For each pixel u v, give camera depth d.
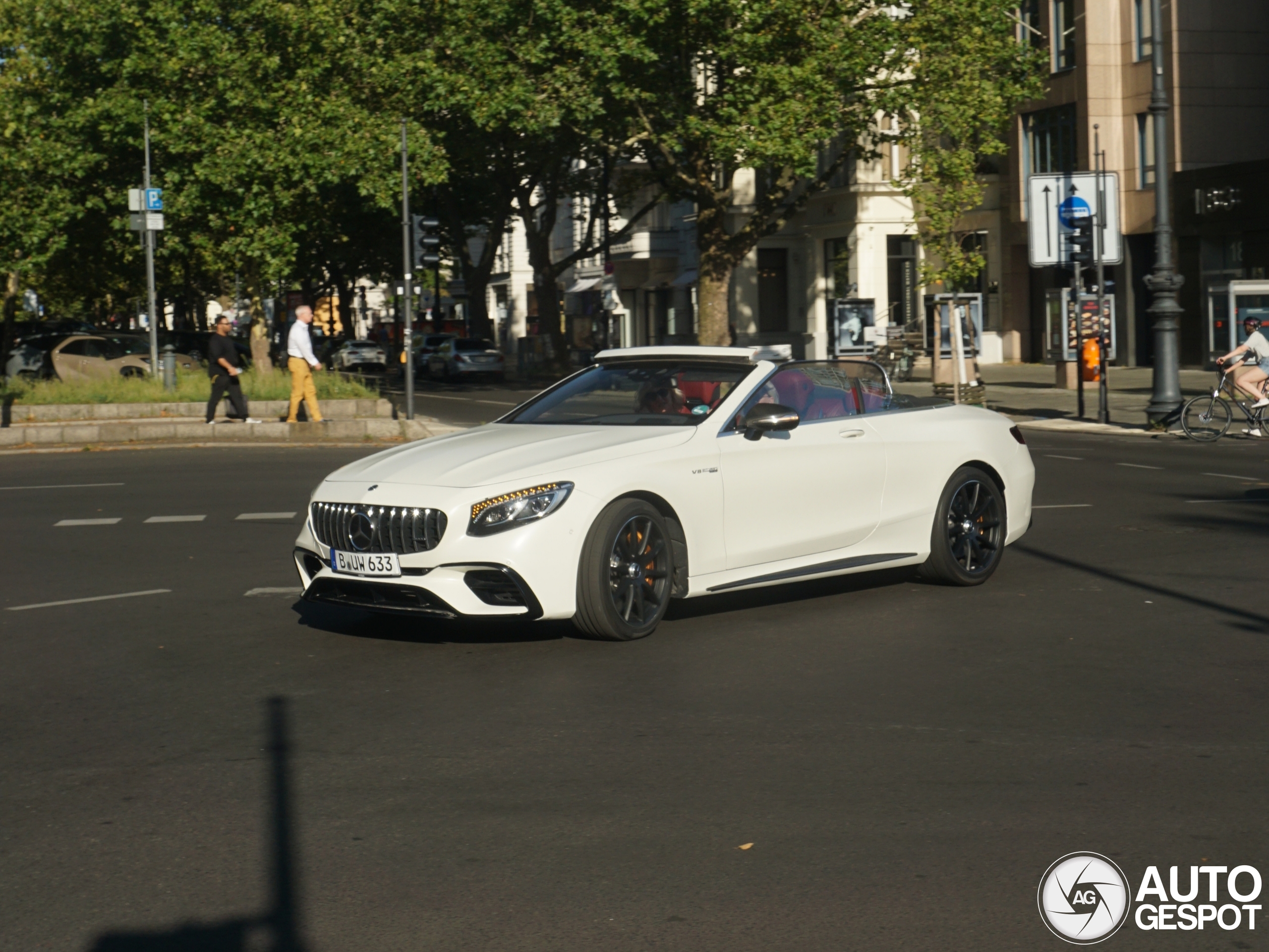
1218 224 38.59
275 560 11.19
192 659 7.80
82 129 36.28
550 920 4.11
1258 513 13.16
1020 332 48.72
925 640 8.01
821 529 8.84
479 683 7.11
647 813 5.07
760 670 7.30
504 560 7.48
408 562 7.61
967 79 33.34
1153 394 24.61
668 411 8.69
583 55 33.44
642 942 3.94
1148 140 41.50
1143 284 42.62
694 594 8.24
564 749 5.91
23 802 5.33
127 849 4.78
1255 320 22.69
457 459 7.98
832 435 8.93
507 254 85.62
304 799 5.30
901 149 49.03
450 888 4.38
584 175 50.81
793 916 4.11
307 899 4.30
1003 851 4.64
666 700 6.70
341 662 7.67
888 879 4.40
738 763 5.67
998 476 9.91
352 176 36.38
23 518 14.02
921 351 43.91
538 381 50.44
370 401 25.69
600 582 7.73
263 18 34.38
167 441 23.36
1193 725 6.16
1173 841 4.72
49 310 63.81
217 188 34.47
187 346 36.97
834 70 32.69
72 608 9.38
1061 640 7.95
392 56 36.28
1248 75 40.88
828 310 51.62
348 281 67.25
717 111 33.69
